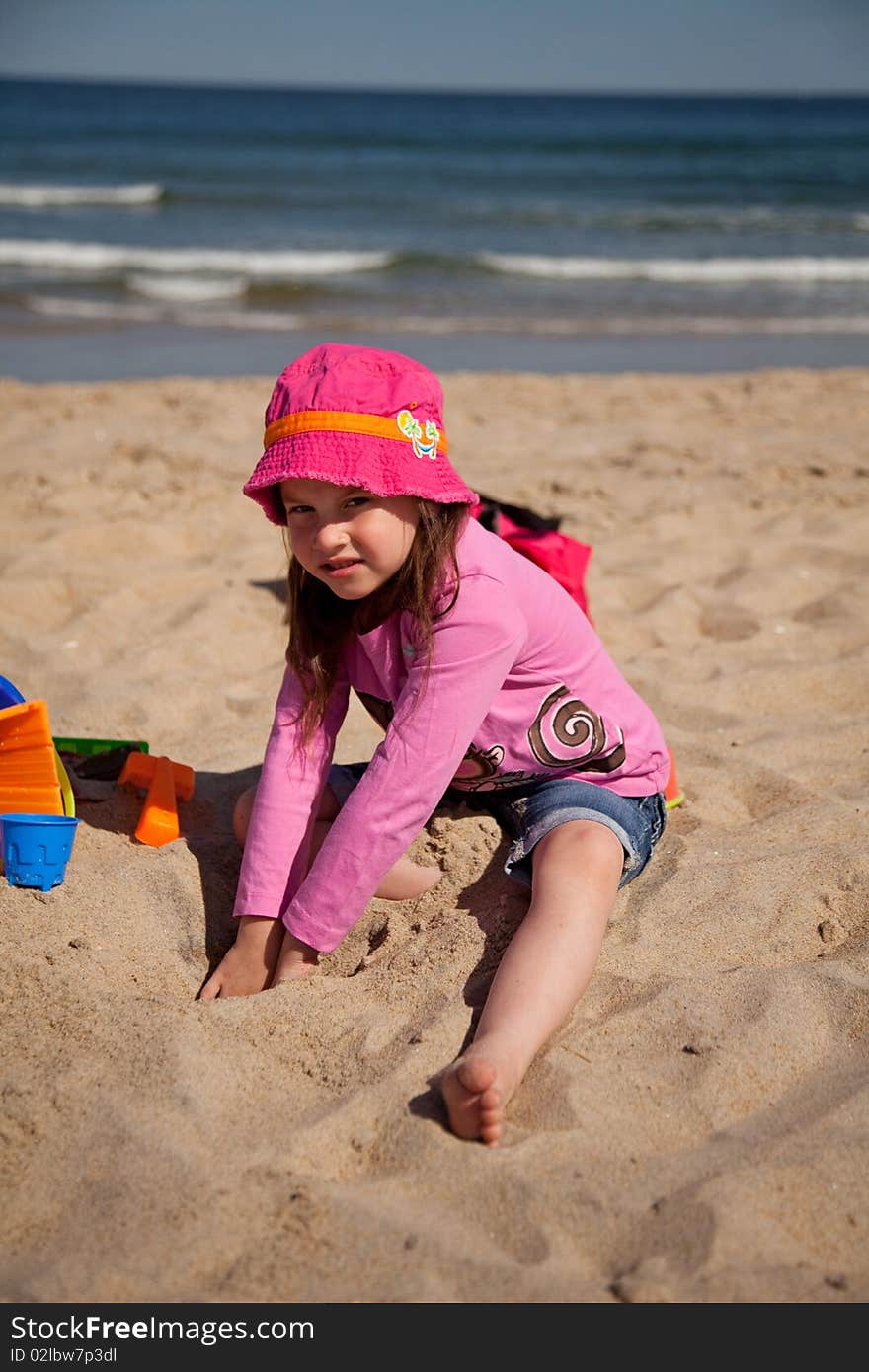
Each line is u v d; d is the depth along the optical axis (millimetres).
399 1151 1847
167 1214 1709
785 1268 1625
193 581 4500
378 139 41062
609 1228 1696
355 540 2146
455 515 2236
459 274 15609
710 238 20109
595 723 2451
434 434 2193
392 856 2277
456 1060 2020
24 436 6527
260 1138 1871
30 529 4941
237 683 3684
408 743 2250
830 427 7297
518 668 2389
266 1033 2105
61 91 97500
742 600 4434
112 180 25594
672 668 3828
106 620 4066
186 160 31047
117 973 2311
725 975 2248
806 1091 1985
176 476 5801
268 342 10711
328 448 2086
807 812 2889
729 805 2977
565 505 5562
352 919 2301
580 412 7633
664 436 6977
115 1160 1810
